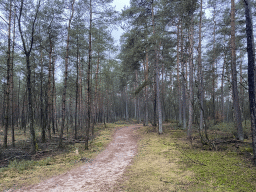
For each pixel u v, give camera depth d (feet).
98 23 40.52
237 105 35.27
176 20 48.83
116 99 176.96
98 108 118.42
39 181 20.61
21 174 23.17
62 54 51.44
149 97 90.79
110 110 146.10
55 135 68.28
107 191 17.16
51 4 40.70
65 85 44.88
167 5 46.91
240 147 28.40
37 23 43.11
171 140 43.65
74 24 42.80
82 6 39.40
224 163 21.48
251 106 21.26
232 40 37.01
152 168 22.97
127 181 19.34
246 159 22.33
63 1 41.09
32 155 35.32
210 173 18.78
